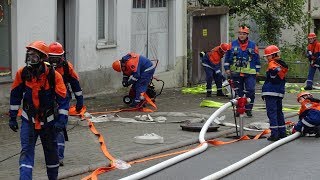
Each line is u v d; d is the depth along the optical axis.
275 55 12.11
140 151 10.77
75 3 17.09
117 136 12.11
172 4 21.88
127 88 19.25
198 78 23.39
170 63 22.00
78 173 9.26
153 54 21.14
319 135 12.44
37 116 7.87
